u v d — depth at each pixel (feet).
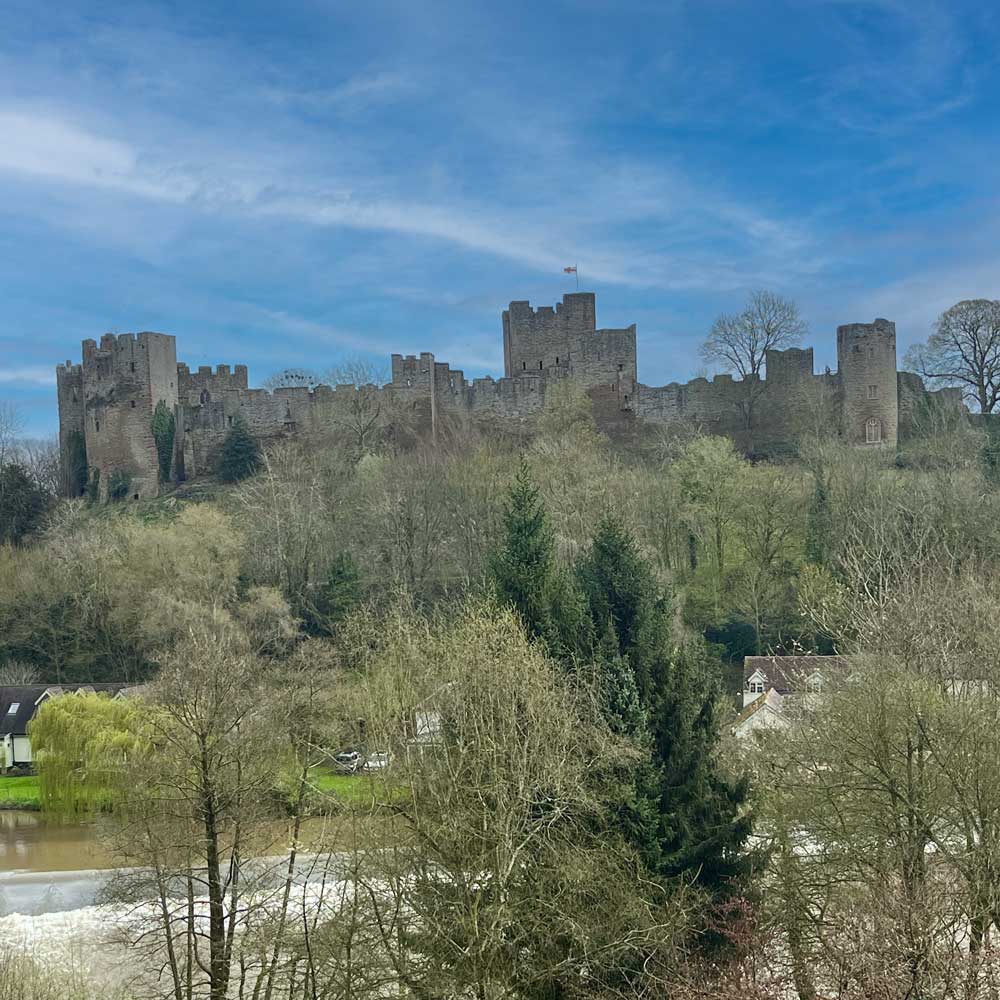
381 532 237.45
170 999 93.91
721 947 82.74
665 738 91.66
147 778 104.94
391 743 92.12
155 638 211.41
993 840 75.97
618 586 100.01
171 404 360.48
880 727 81.15
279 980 95.76
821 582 194.80
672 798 88.53
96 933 116.37
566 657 96.32
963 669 104.42
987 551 196.95
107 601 235.61
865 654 103.91
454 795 80.64
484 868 78.23
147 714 143.43
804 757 97.04
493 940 73.00
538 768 81.20
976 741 79.61
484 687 86.17
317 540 238.07
